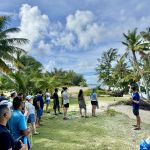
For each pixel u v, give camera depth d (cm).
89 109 2573
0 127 443
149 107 3331
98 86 6712
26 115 860
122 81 6400
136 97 1647
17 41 3175
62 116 2147
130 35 5688
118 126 1769
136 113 1655
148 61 5884
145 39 5603
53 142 1327
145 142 419
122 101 3189
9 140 434
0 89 3453
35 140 1358
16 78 3025
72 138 1425
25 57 4731
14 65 3272
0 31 3150
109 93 6144
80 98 2102
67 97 2002
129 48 5694
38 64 4969
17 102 637
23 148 514
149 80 6194
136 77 6009
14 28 3169
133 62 5978
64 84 6319
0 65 3109
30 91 3347
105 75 7544
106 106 2828
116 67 6762
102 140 1396
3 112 451
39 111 1697
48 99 2380
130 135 1531
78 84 8912
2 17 3077
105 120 1977
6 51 3180
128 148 1254
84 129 1662
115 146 1284
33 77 3659
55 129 1647
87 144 1309
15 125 620
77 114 2252
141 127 1742
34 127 1473
